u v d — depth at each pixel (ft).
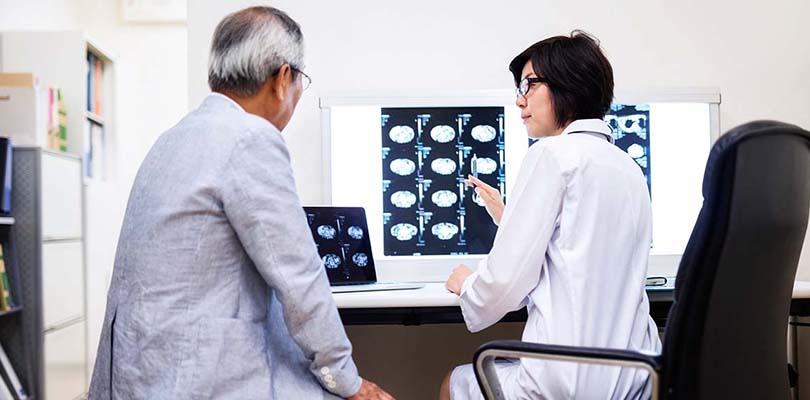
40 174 9.29
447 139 6.90
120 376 3.54
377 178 6.88
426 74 7.22
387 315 5.31
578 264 3.95
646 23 7.25
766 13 7.29
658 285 5.54
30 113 10.41
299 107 7.16
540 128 4.84
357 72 7.19
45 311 9.45
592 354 3.34
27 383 9.20
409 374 7.32
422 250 6.86
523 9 7.24
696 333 3.14
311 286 3.61
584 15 7.24
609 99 4.73
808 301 5.58
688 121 6.91
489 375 3.71
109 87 13.65
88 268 12.36
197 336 3.45
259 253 3.53
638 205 4.23
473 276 4.63
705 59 7.27
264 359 3.61
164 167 3.67
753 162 3.08
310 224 6.26
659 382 3.24
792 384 4.85
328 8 7.19
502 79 7.23
